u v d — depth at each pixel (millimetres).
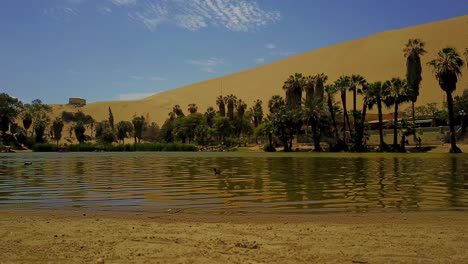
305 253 9969
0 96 137625
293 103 103750
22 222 13820
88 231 12383
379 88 82062
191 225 13234
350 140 90000
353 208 16578
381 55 173750
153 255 9828
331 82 168875
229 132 125062
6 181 28281
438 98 137750
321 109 92812
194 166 44938
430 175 31453
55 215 15258
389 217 14625
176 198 19625
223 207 16984
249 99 190000
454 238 11398
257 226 13055
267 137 116500
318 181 27266
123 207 17125
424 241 11070
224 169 39594
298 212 15758
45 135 169375
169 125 153750
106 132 137625
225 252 10047
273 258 9570
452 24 169875
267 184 25516
